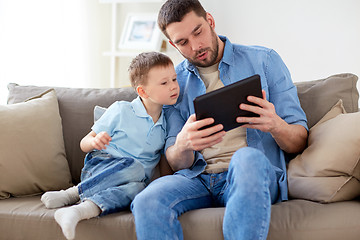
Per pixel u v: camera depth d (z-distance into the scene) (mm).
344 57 3301
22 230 1456
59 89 2027
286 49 3463
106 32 3926
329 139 1456
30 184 1692
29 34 3229
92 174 1618
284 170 1550
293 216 1301
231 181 1299
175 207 1364
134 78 1691
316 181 1409
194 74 1749
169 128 1714
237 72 1684
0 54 3018
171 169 1743
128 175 1570
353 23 3248
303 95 1795
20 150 1688
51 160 1757
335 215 1285
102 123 1691
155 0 3422
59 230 1422
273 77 1662
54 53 3445
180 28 1579
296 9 3395
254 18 3527
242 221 1204
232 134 1614
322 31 3340
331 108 1720
